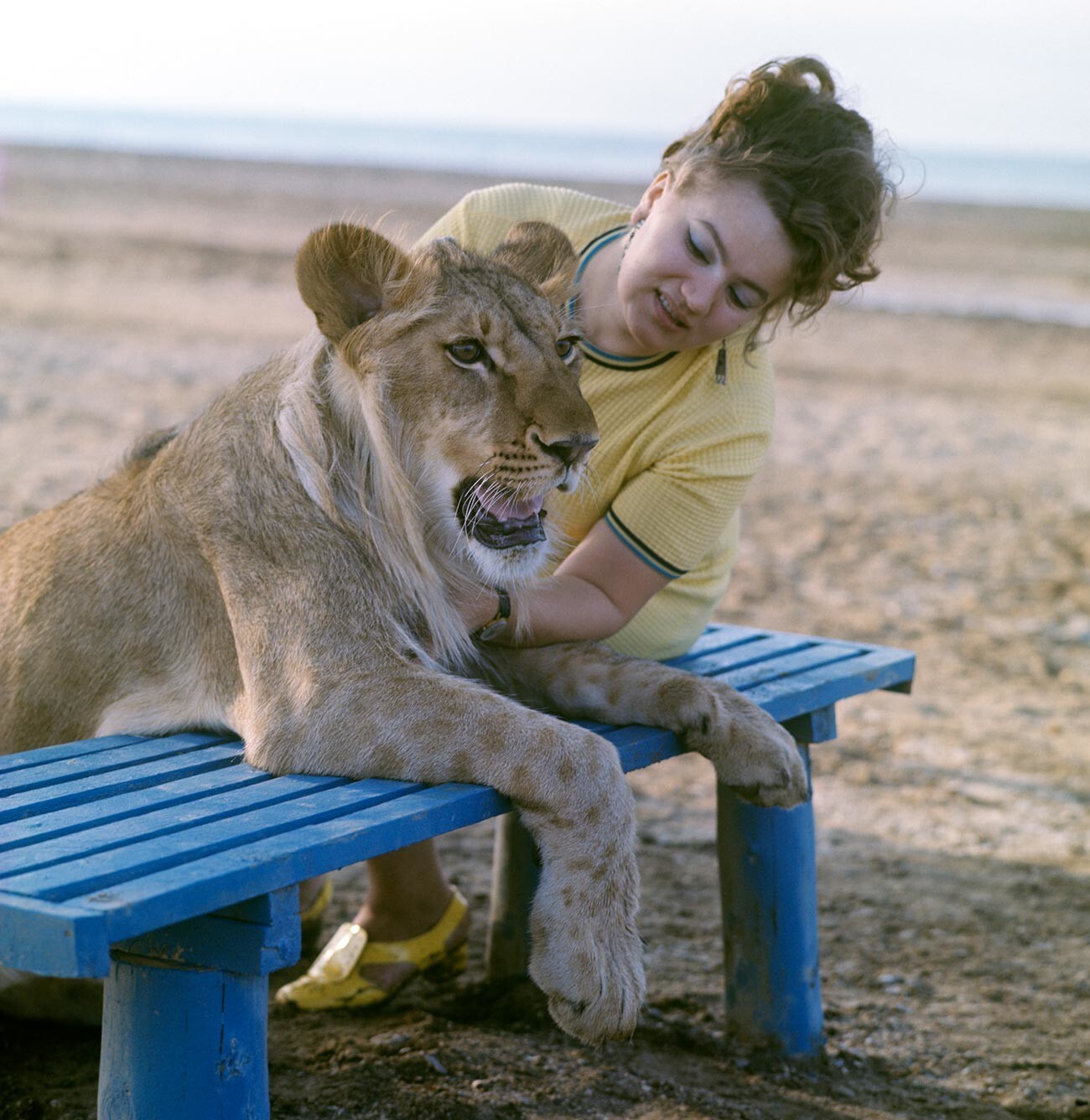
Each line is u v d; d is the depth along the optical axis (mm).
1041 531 9039
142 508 2957
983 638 6926
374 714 2523
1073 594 7742
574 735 2514
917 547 8445
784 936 3232
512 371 2789
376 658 2611
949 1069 3283
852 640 6602
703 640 3762
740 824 3236
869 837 4727
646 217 3186
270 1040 3143
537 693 3080
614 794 2500
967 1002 3633
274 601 2664
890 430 12086
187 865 1984
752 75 3035
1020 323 19781
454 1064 3029
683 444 3125
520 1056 3115
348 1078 2924
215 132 110000
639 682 2924
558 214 3527
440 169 59219
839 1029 3451
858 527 8797
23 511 7000
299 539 2695
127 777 2475
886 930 4035
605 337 3242
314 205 29500
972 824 4883
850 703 6070
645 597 3143
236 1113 2158
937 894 4293
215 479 2840
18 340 12234
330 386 2834
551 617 3014
